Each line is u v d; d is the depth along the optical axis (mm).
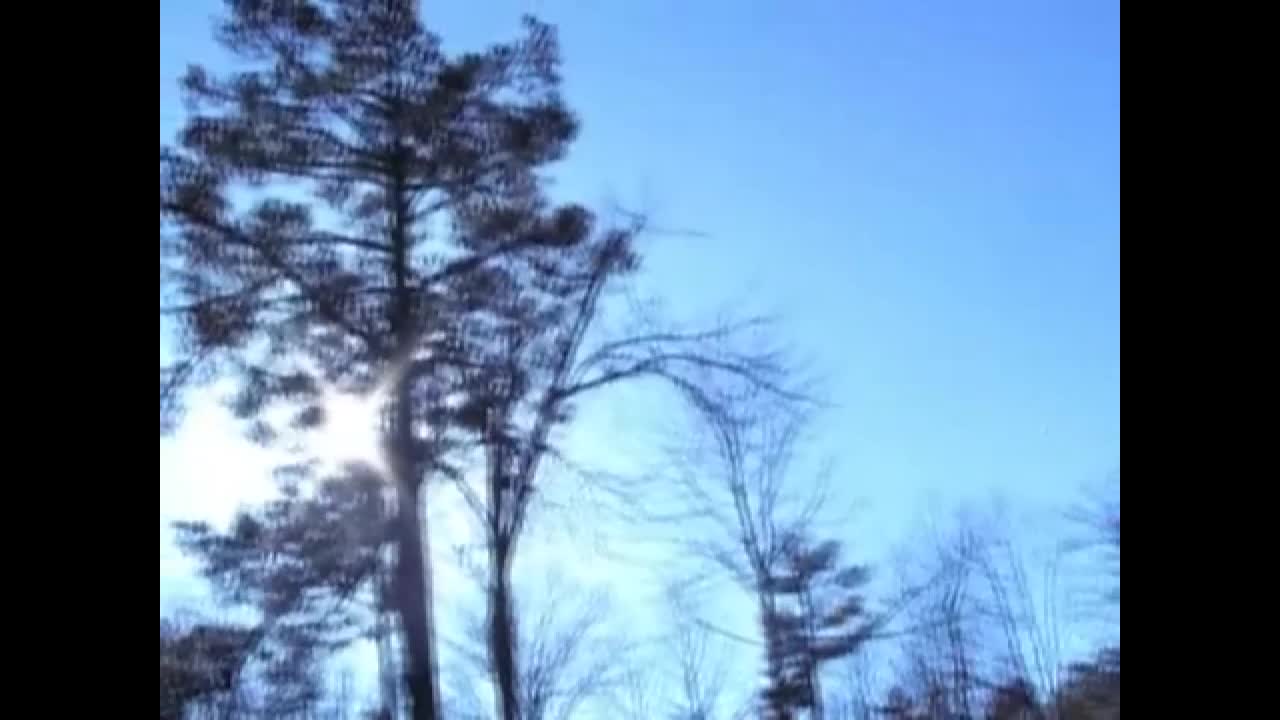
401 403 4082
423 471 4035
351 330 4105
